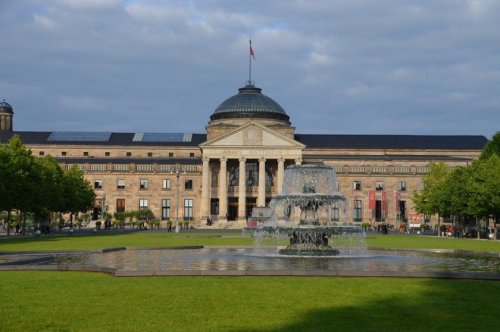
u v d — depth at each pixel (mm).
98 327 21828
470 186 111812
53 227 135625
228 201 184750
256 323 22500
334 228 53844
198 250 60375
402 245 76562
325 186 60781
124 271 34594
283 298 27203
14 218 145750
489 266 44531
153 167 186500
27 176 107438
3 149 104625
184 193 187250
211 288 29828
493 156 114500
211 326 22000
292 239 54656
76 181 145250
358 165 188625
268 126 189875
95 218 184625
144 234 112188
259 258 49688
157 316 23531
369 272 34594
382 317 23609
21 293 28359
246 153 176375
